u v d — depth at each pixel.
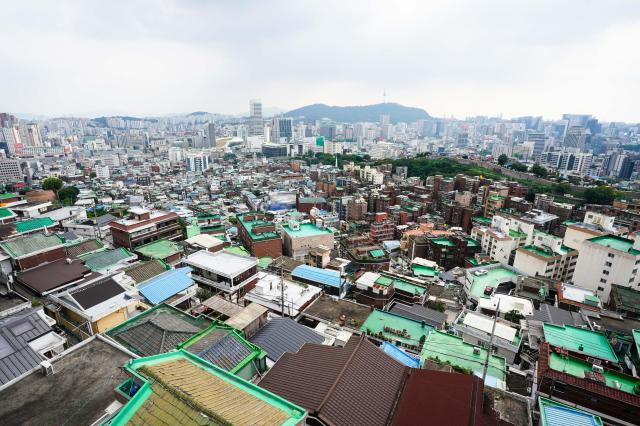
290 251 99.81
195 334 33.16
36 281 48.09
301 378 26.61
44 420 21.38
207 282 56.81
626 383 37.19
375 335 47.56
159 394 17.33
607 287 75.12
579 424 27.83
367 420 22.86
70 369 25.83
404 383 26.69
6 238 66.62
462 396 24.31
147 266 55.12
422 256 111.44
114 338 32.59
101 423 19.61
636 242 75.19
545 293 69.25
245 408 17.55
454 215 149.62
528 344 49.50
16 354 29.05
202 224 121.88
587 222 109.50
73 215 104.12
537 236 96.38
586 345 45.81
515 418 29.81
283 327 39.50
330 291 63.53
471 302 70.12
